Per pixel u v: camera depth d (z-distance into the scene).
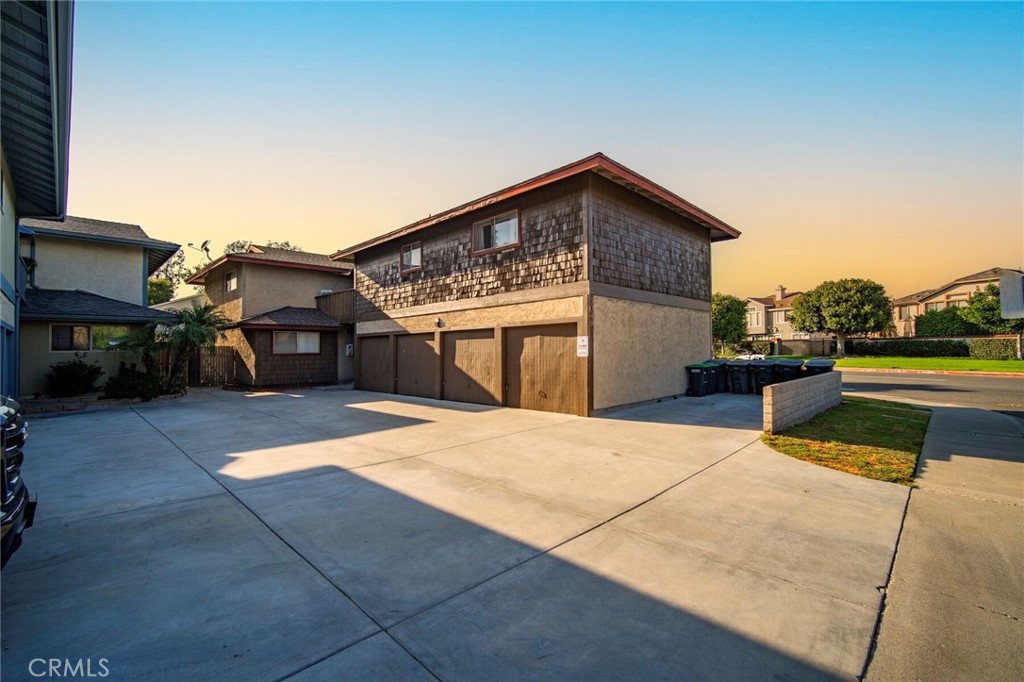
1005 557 3.50
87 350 14.48
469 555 3.55
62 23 5.12
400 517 4.34
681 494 4.96
